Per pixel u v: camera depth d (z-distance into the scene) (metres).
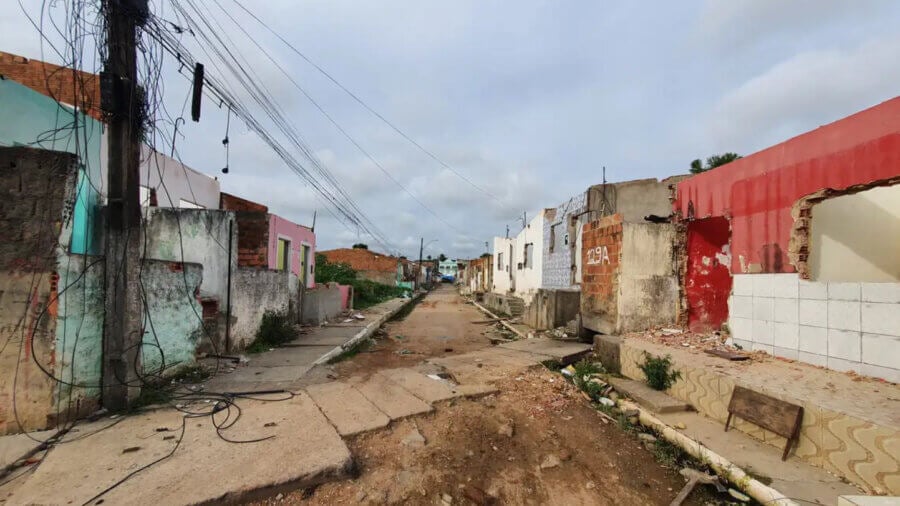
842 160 4.71
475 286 38.50
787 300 5.40
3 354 3.71
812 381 4.42
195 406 4.57
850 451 3.42
